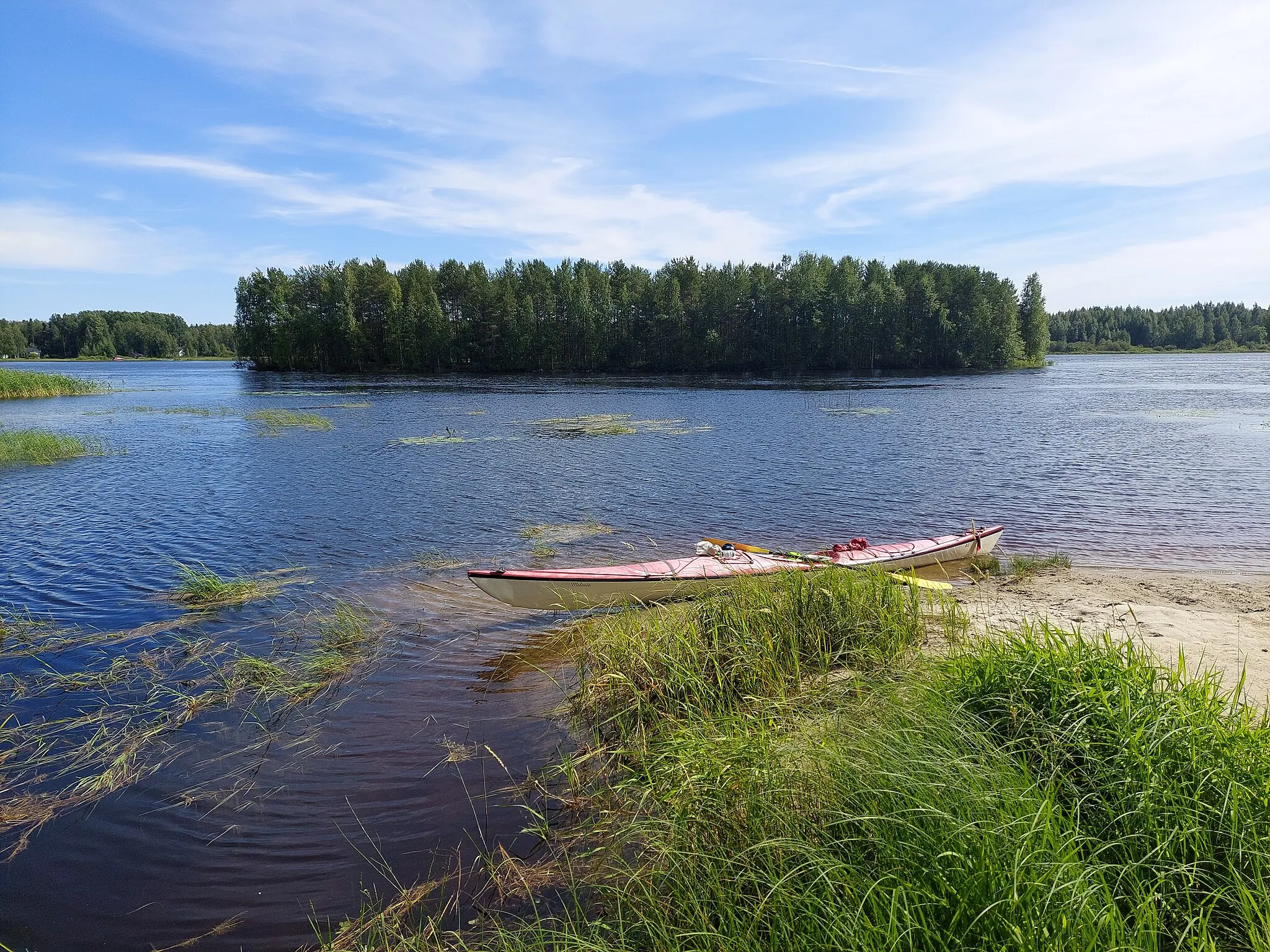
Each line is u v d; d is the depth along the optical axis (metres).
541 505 13.90
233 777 5.18
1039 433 24.03
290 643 7.55
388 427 27.52
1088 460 18.36
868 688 5.37
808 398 40.84
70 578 9.73
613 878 3.99
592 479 16.47
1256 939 2.66
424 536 11.80
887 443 22.16
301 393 47.31
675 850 3.70
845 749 4.01
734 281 72.12
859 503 13.93
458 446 22.11
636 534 11.79
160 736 5.73
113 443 23.19
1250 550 10.30
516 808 4.75
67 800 4.95
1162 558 10.05
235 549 11.12
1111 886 3.06
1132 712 3.83
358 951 3.62
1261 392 41.06
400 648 7.36
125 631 7.91
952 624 6.68
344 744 5.59
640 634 6.44
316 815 4.75
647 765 4.81
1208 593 8.24
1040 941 2.61
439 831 4.55
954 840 3.08
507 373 73.50
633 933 3.48
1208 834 3.15
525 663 6.98
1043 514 12.85
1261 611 7.45
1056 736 3.89
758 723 4.82
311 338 74.31
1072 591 8.48
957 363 71.88
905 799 3.41
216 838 4.54
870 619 6.66
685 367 73.38
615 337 74.56
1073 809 3.39
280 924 3.85
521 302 75.00
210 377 70.69
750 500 14.25
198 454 20.84
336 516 13.20
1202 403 34.72
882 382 55.50
